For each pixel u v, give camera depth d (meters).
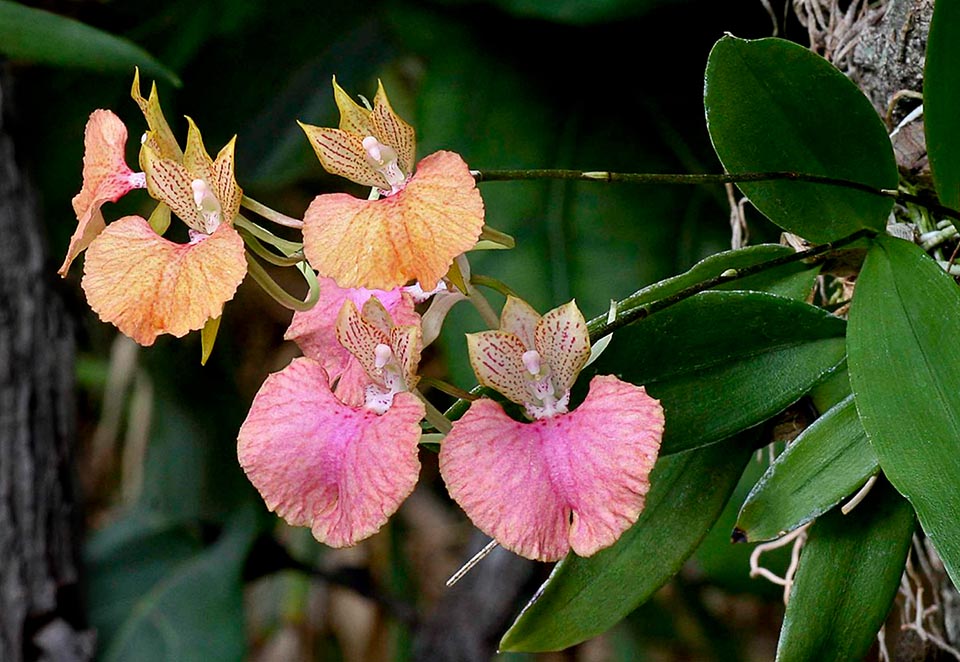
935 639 0.52
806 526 0.53
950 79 0.47
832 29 0.53
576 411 0.45
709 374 0.47
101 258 0.45
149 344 0.44
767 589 0.61
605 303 0.60
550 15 0.59
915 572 0.53
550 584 0.48
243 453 0.45
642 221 0.61
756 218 0.58
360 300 0.47
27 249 0.68
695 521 0.48
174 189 0.46
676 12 0.60
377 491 0.44
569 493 0.44
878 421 0.45
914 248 0.47
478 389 0.46
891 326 0.46
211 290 0.44
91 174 0.47
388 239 0.44
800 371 0.47
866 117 0.48
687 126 0.63
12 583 0.66
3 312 0.67
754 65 0.47
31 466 0.67
